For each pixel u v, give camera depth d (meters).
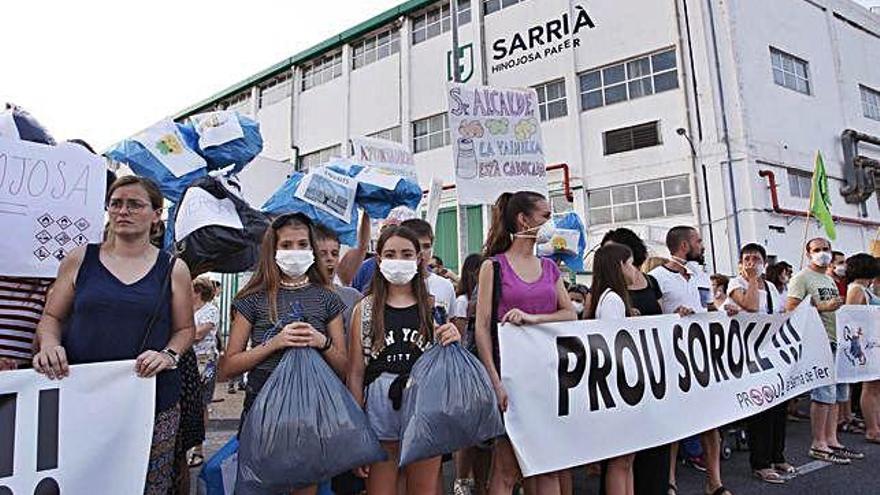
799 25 15.70
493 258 2.91
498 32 17.23
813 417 4.76
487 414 2.36
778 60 14.98
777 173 13.91
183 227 2.88
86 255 2.20
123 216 2.19
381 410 2.46
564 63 15.88
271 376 2.19
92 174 2.57
